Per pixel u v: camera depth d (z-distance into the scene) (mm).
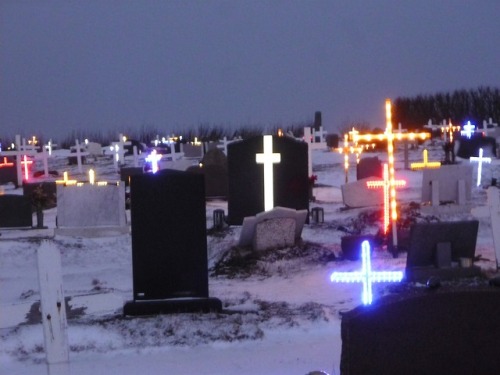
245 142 20609
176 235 12219
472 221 13562
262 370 9516
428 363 6777
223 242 18891
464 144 38625
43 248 8406
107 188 21422
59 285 8438
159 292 12211
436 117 59469
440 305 6754
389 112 17359
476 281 13203
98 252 19875
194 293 12289
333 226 20781
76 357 10258
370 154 44156
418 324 6754
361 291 13805
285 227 17906
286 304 12867
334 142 47562
